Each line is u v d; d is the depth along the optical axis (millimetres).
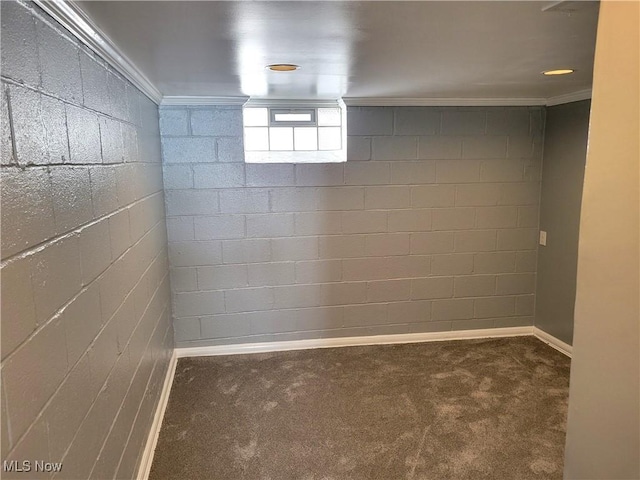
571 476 910
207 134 3430
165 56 2012
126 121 2094
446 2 1379
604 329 810
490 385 3109
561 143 3561
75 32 1379
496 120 3701
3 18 932
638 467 762
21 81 1010
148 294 2521
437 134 3660
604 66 781
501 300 3947
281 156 3697
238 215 3553
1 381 875
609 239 789
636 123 732
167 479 2215
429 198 3730
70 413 1253
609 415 811
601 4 782
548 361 3473
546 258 3797
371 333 3855
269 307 3699
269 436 2559
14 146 963
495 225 3832
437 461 2336
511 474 2232
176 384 3178
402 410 2811
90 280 1462
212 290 3607
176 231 3498
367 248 3734
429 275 3832
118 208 1874
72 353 1278
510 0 1370
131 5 1342
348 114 3549
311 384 3158
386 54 2051
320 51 1976
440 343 3854
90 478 1419
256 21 1529
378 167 3643
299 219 3627
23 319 979
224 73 2441
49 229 1143
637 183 736
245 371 3365
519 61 2232
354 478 2219
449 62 2232
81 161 1415
